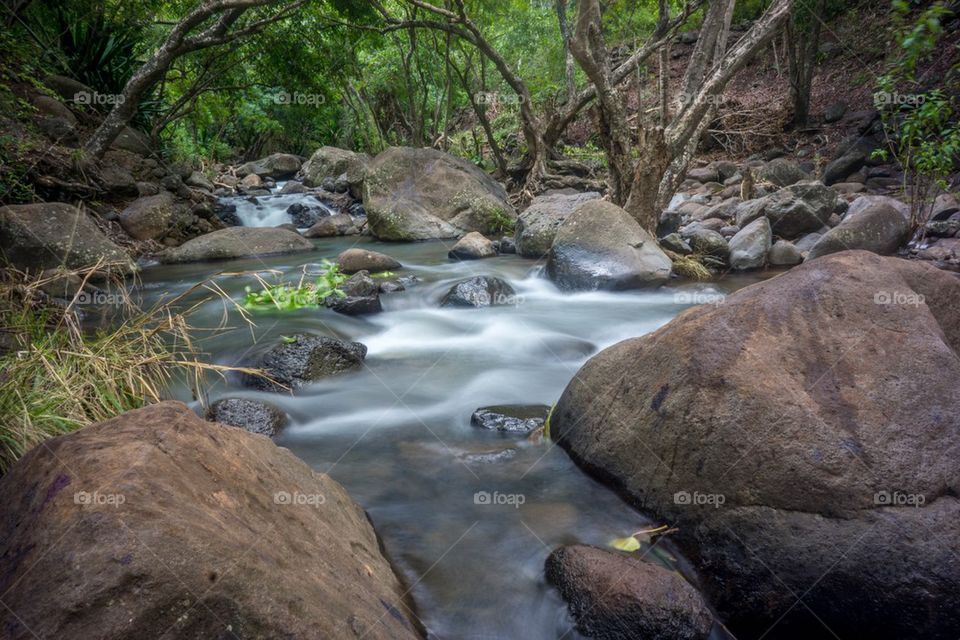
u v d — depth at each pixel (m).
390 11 15.92
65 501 1.41
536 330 5.30
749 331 2.51
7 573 1.34
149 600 1.24
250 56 11.75
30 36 9.98
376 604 1.68
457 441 3.24
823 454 2.12
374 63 17.14
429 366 4.46
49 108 9.75
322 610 1.43
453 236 10.82
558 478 2.79
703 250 7.64
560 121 13.59
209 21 12.29
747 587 2.12
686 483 2.36
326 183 15.00
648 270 6.57
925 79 11.58
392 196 10.95
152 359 3.17
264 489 1.79
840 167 11.07
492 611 2.04
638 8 15.35
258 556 1.43
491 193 11.51
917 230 7.71
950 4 12.58
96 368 2.91
